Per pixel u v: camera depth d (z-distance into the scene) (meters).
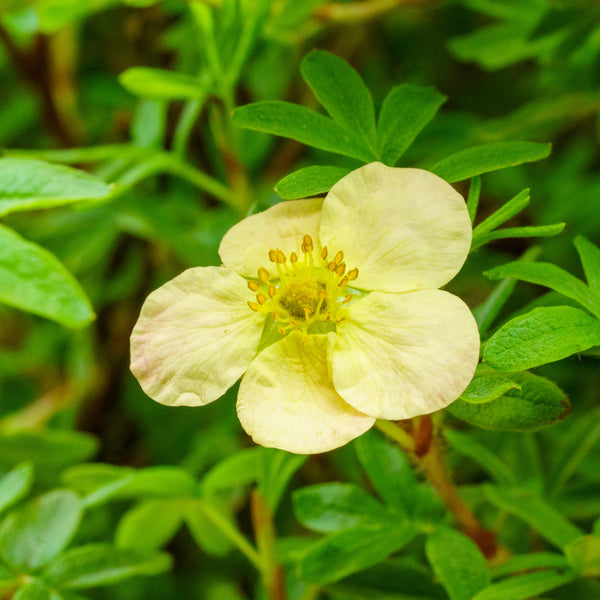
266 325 0.21
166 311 0.21
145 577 0.28
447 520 0.23
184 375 0.21
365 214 0.21
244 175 0.26
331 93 0.22
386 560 0.23
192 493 0.24
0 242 0.20
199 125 0.29
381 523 0.22
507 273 0.21
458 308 0.20
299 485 0.28
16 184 0.21
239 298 0.21
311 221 0.21
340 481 0.27
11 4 0.27
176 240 0.27
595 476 0.24
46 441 0.26
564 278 0.21
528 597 0.22
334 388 0.21
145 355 0.21
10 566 0.23
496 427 0.20
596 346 0.21
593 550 0.21
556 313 0.20
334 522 0.23
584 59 0.27
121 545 0.24
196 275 0.21
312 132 0.21
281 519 0.28
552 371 0.27
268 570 0.23
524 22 0.27
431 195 0.21
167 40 0.29
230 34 0.25
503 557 0.23
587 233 0.30
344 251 0.21
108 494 0.23
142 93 0.25
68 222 0.30
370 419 0.20
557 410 0.20
